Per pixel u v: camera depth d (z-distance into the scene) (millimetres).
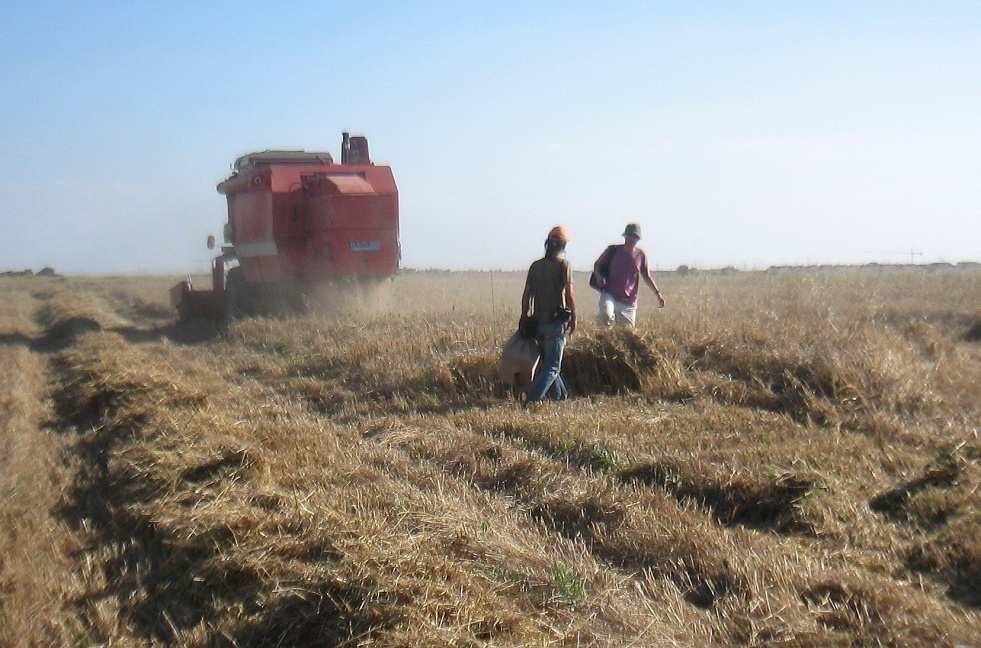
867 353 11266
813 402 10344
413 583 5625
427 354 14617
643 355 12367
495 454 8953
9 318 28328
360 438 10336
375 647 5043
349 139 25844
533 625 5301
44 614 6047
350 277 22797
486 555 6285
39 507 8297
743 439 9008
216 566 6414
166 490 8211
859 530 6730
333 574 5844
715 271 55781
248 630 5637
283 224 23641
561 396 11953
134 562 6957
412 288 32344
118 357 16188
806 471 7480
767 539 6551
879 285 25141
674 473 7836
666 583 5914
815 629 5227
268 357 17156
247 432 9914
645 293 28188
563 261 11797
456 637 5047
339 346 16391
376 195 22828
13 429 11547
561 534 6926
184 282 25375
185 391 12141
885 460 8156
